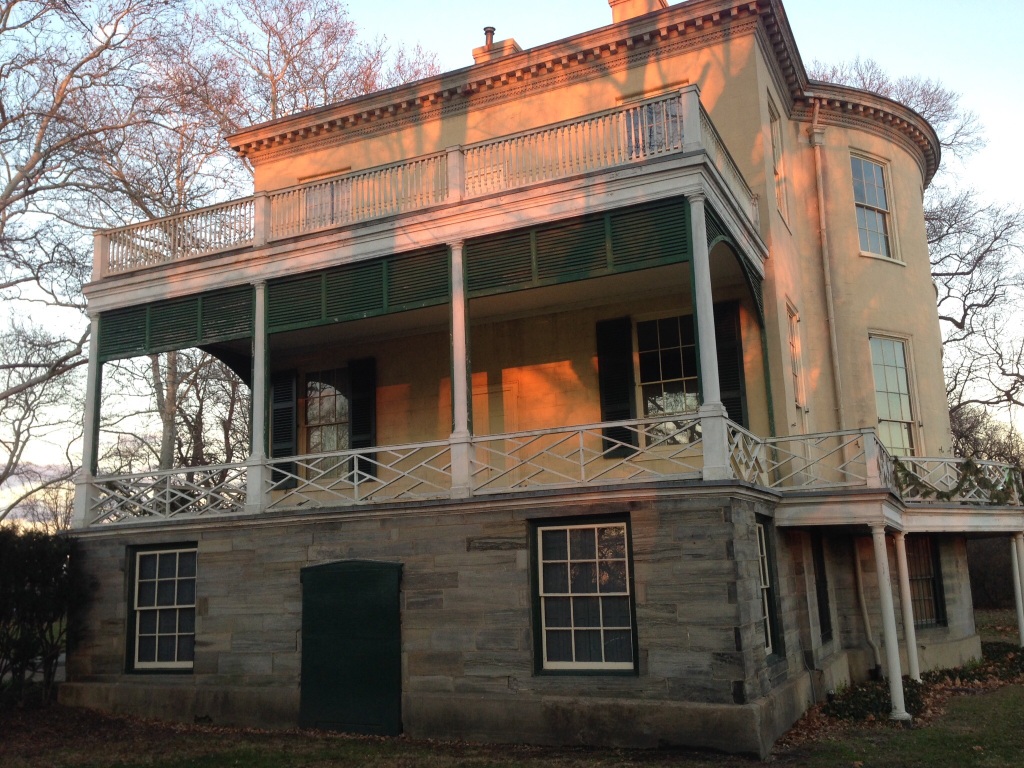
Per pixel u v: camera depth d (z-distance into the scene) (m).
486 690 10.61
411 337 15.98
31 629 12.93
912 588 15.47
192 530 12.79
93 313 14.54
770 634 11.35
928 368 17.02
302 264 13.02
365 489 15.68
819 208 16.22
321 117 17.47
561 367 14.62
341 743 10.47
